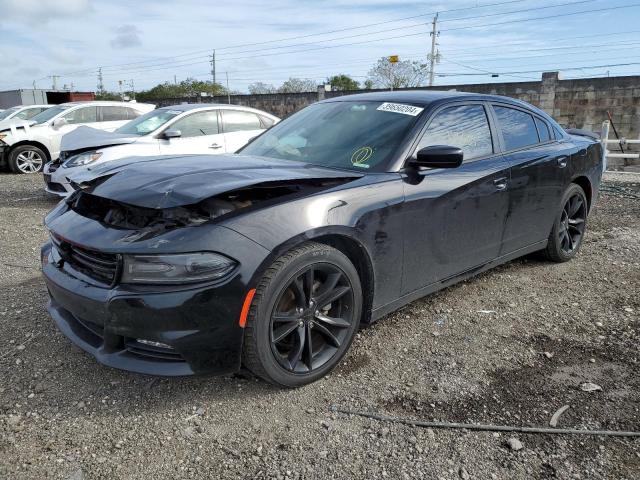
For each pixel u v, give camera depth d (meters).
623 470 2.09
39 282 4.10
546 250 4.48
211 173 2.61
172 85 66.38
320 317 2.67
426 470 2.08
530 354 3.02
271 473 2.06
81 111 11.53
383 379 2.74
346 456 2.16
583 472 2.08
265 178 2.53
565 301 3.79
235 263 2.27
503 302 3.76
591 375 2.80
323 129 3.52
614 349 3.09
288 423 2.37
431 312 3.57
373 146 3.16
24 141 11.02
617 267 4.54
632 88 17.09
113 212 2.64
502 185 3.58
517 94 19.03
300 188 2.64
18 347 3.00
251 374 2.72
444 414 2.45
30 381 2.67
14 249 5.13
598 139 5.03
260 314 2.36
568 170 4.31
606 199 7.79
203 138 7.98
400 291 3.08
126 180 2.62
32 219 6.58
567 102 18.20
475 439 2.27
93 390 2.61
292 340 2.64
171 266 2.21
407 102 3.46
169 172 2.66
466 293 3.91
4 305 3.59
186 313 2.21
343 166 3.10
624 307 3.68
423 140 3.19
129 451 2.18
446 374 2.79
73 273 2.53
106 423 2.36
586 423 2.39
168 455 2.16
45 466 2.09
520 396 2.60
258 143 3.79
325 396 2.58
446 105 3.44
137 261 2.24
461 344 3.13
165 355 2.35
